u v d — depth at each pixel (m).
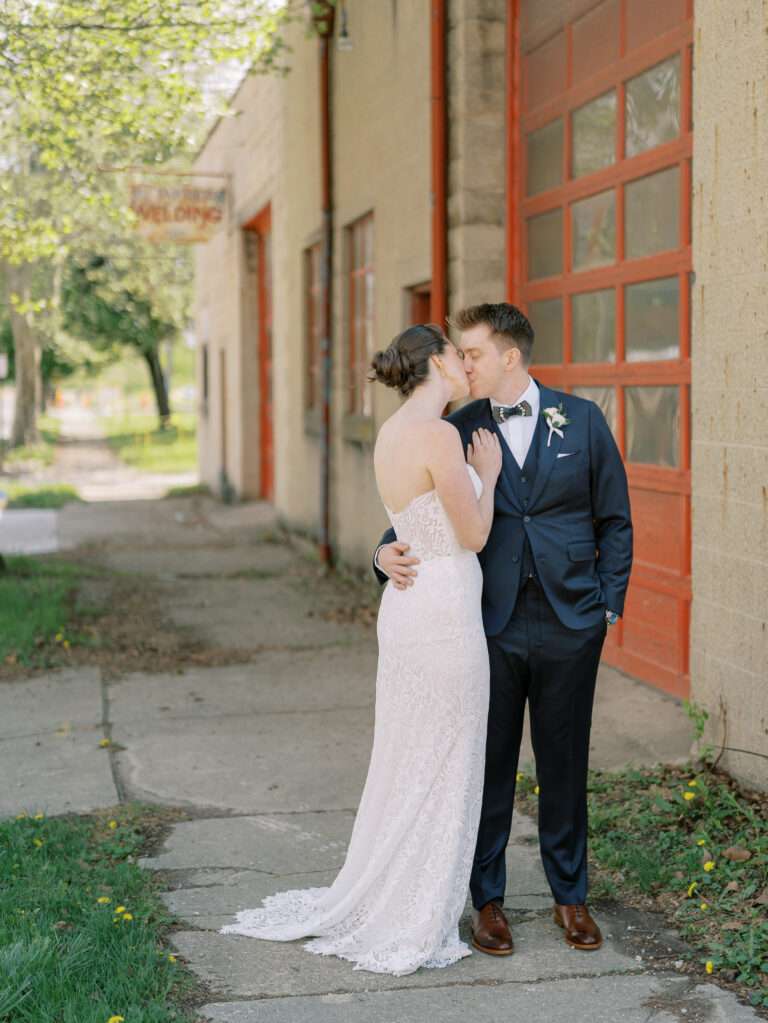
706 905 3.97
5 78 9.25
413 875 3.70
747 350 4.80
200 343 25.34
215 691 7.35
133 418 62.53
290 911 4.04
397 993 3.51
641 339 6.68
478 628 3.68
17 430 34.84
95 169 11.00
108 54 9.23
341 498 11.98
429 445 3.60
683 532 6.32
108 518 18.80
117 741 6.26
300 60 13.31
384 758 3.76
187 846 4.74
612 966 3.66
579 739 3.78
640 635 6.88
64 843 4.68
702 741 5.27
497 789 3.84
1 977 3.40
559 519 3.73
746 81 4.71
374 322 10.59
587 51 7.10
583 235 7.29
